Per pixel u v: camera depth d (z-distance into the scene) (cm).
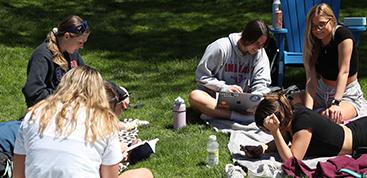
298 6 857
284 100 544
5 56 934
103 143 367
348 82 668
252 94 649
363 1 1385
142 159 573
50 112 370
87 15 1261
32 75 535
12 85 810
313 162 543
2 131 516
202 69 696
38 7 1296
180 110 657
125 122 636
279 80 814
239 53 687
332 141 552
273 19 826
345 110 644
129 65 930
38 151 362
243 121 668
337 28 656
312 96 671
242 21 1239
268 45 811
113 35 1118
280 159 565
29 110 381
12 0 1320
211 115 682
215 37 1117
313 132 546
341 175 502
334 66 657
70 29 545
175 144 608
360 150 552
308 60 675
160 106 742
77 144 361
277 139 538
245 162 556
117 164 375
